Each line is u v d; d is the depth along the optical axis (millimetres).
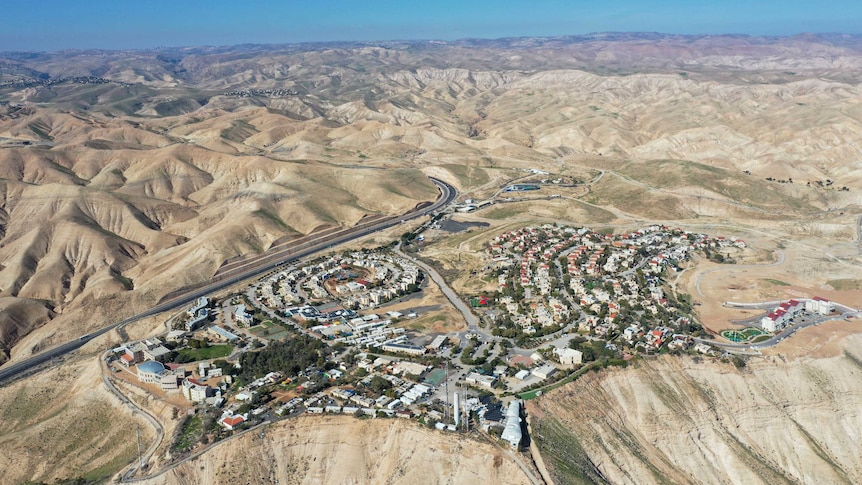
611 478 154875
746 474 169375
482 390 176500
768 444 181875
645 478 157250
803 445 180250
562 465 146250
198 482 150750
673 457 171625
